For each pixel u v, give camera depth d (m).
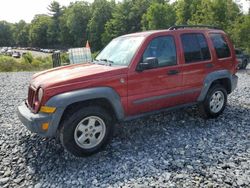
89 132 4.45
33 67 25.56
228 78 6.38
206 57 5.91
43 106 4.21
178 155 4.53
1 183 3.87
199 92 5.82
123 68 4.71
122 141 5.10
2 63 24.42
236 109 7.09
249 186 3.63
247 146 4.86
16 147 4.95
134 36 5.43
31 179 3.97
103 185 3.74
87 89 4.36
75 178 3.93
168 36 5.35
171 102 5.45
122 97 4.71
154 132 5.51
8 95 9.75
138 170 4.08
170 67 5.25
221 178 3.82
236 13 37.75
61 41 112.69
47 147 4.90
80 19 101.50
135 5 82.69
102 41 87.12
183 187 3.63
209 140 5.12
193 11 52.78
